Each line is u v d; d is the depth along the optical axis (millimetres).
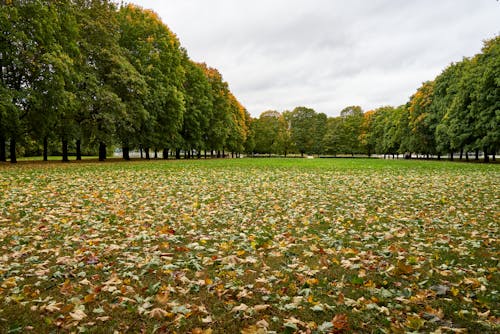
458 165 26094
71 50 22203
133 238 5164
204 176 14812
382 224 6191
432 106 41562
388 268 4004
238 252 4535
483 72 29125
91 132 27172
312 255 4508
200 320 2887
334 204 8250
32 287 3480
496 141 28422
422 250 4703
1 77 19062
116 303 3162
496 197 9016
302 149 84312
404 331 2652
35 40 19094
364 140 77375
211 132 47969
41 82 19250
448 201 8508
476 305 3094
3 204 7422
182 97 34438
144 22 32188
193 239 5234
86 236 5262
